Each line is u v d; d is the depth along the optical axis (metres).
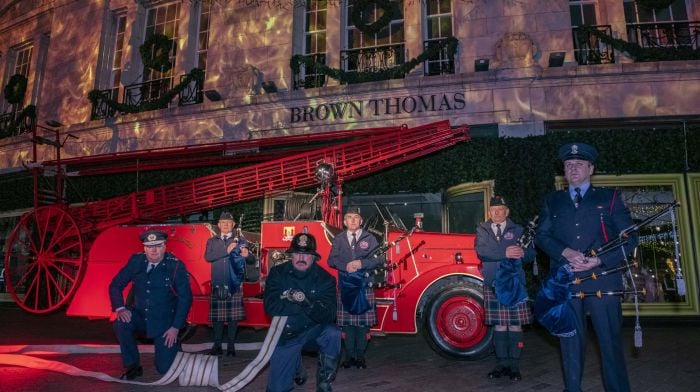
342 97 10.01
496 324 4.32
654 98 8.77
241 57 11.15
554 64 9.14
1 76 14.93
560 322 2.98
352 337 4.79
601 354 2.95
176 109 11.00
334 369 3.29
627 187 8.52
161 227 6.29
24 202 12.30
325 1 11.45
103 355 5.57
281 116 10.33
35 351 5.72
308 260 3.29
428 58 9.70
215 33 11.48
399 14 10.95
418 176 9.06
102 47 12.84
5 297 11.65
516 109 9.12
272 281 3.34
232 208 9.60
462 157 8.81
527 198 8.37
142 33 12.90
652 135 8.45
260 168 7.30
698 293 7.93
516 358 4.25
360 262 4.50
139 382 4.05
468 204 8.89
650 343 6.05
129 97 12.33
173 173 10.62
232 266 5.23
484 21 9.84
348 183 9.45
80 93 12.68
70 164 8.93
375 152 7.02
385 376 4.37
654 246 8.30
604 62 9.32
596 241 3.07
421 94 9.59
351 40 11.15
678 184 8.29
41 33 14.38
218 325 5.33
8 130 13.51
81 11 13.28
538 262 7.85
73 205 11.17
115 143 11.59
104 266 6.43
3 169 13.02
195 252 6.04
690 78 8.73
